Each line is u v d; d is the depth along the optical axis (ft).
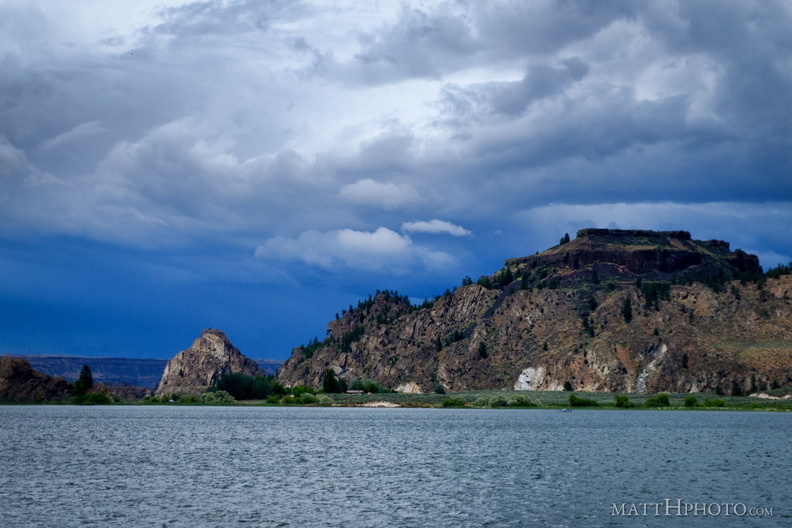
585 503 255.09
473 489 285.64
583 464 367.86
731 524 222.28
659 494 274.16
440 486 293.43
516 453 421.59
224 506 249.34
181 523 223.51
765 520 228.22
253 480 309.83
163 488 287.07
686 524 222.28
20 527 217.56
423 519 228.63
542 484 298.76
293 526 219.61
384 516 233.14
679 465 363.97
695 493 276.62
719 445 473.26
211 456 401.70
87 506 248.73
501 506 249.34
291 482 304.09
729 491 281.74
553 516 233.14
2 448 435.53
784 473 333.62
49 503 253.65
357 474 329.52
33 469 341.00
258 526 219.61
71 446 452.35
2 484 294.87
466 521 225.76
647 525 220.23
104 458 387.96
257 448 449.48
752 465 363.76
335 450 439.22
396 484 298.76
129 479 311.27
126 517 231.30
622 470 343.46
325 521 226.17
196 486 292.40
